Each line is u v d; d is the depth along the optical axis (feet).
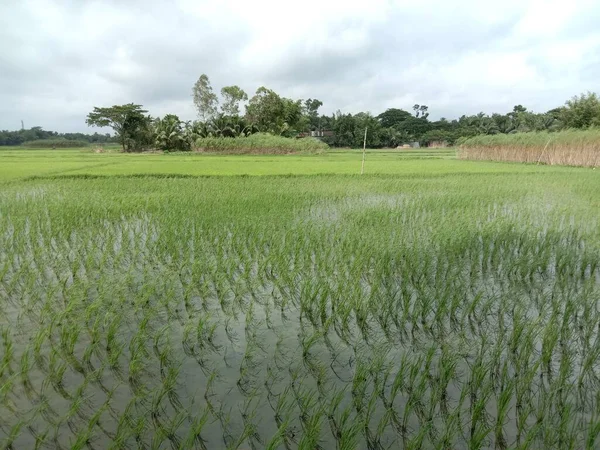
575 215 34.12
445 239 25.52
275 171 69.21
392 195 44.42
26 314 16.33
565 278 20.51
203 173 63.93
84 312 16.42
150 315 15.84
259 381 12.43
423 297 17.24
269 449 9.03
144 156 124.98
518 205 38.70
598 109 108.47
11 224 28.99
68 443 9.85
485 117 217.77
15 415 10.76
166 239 25.26
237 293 18.43
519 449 9.38
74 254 23.30
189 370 12.92
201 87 188.03
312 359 13.65
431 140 245.24
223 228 28.37
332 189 46.98
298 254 23.22
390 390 12.02
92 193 42.75
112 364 12.84
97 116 165.07
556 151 89.15
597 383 12.39
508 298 18.19
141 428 9.96
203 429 10.37
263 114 193.26
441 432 10.36
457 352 13.87
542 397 11.58
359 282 19.53
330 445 9.85
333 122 236.63
